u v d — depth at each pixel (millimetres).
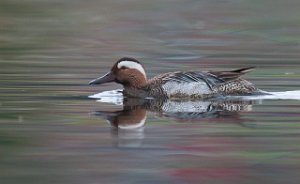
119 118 16031
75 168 12078
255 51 28328
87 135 14305
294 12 39500
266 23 36562
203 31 34594
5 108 17000
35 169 12000
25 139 13969
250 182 11352
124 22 37312
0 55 26734
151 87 19234
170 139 14016
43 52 27859
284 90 19578
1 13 39156
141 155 12859
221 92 18891
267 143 13695
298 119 15828
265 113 16531
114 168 12078
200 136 14258
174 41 31594
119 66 19438
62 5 42188
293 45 29922
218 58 26516
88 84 20625
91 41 31406
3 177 11547
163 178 11539
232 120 15812
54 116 16188
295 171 11930
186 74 19156
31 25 35875
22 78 21344
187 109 17250
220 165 12258
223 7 41562
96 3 42906
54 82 20750
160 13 40000
